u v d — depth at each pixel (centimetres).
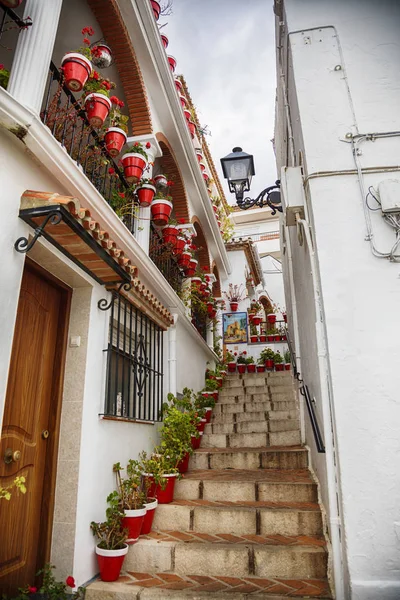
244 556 325
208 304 839
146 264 473
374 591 254
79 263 332
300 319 553
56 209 249
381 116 359
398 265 319
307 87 378
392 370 296
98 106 339
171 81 551
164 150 622
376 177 343
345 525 272
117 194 434
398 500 271
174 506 394
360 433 286
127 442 410
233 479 450
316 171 351
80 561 303
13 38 396
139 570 334
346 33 390
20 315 304
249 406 709
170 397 517
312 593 287
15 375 293
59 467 318
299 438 584
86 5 445
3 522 268
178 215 718
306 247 412
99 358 365
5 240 244
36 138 257
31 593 281
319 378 346
